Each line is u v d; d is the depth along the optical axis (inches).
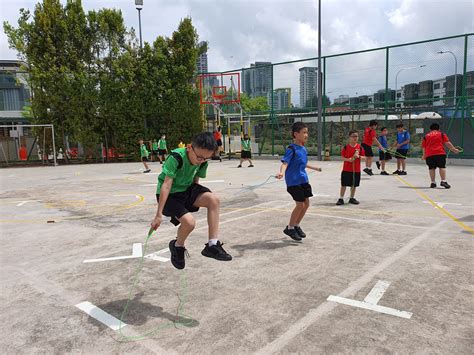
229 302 145.2
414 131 717.3
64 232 269.4
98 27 1014.4
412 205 320.5
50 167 932.0
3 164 1026.1
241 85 955.3
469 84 633.6
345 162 326.3
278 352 110.4
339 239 226.5
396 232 238.2
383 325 124.3
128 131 1045.2
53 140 979.9
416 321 126.4
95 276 179.0
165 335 122.5
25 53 992.9
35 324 133.4
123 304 147.3
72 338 123.0
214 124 1045.2
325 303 141.6
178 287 161.5
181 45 1047.6
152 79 1037.2
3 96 1702.8
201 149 130.3
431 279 161.6
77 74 981.2
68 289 164.4
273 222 276.2
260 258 195.5
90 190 486.3
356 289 153.4
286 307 139.3
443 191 387.5
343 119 805.2
